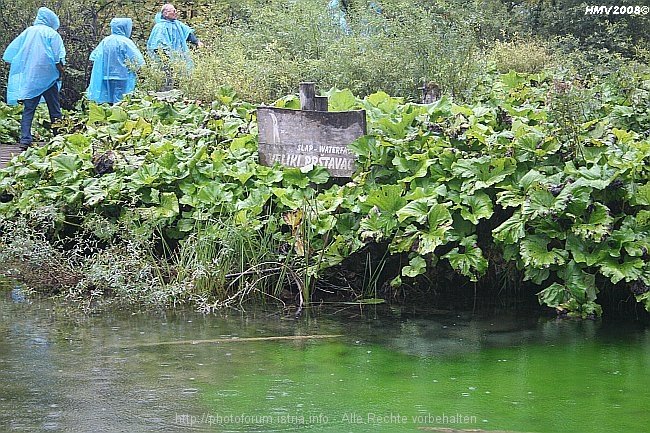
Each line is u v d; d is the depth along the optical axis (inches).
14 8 658.2
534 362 210.4
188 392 185.6
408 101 398.6
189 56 473.1
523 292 279.0
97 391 185.8
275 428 165.0
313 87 308.8
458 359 212.7
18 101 542.6
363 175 290.5
